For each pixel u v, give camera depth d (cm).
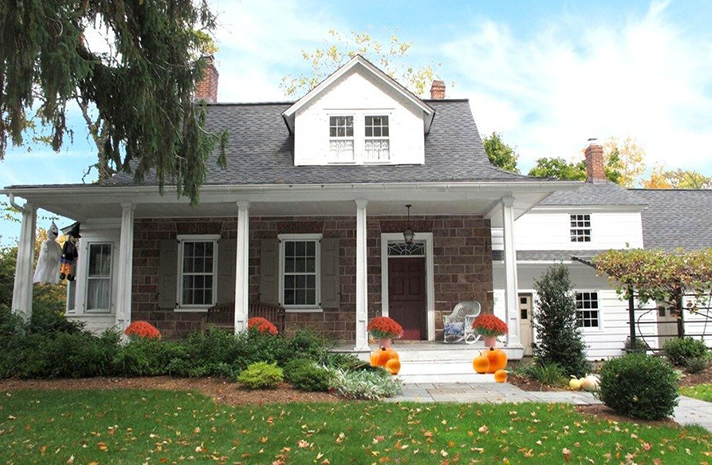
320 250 1430
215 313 1369
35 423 703
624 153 3853
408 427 691
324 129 1412
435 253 1415
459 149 1436
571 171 2786
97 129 1025
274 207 1336
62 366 1006
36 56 701
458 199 1198
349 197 1203
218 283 1423
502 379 789
